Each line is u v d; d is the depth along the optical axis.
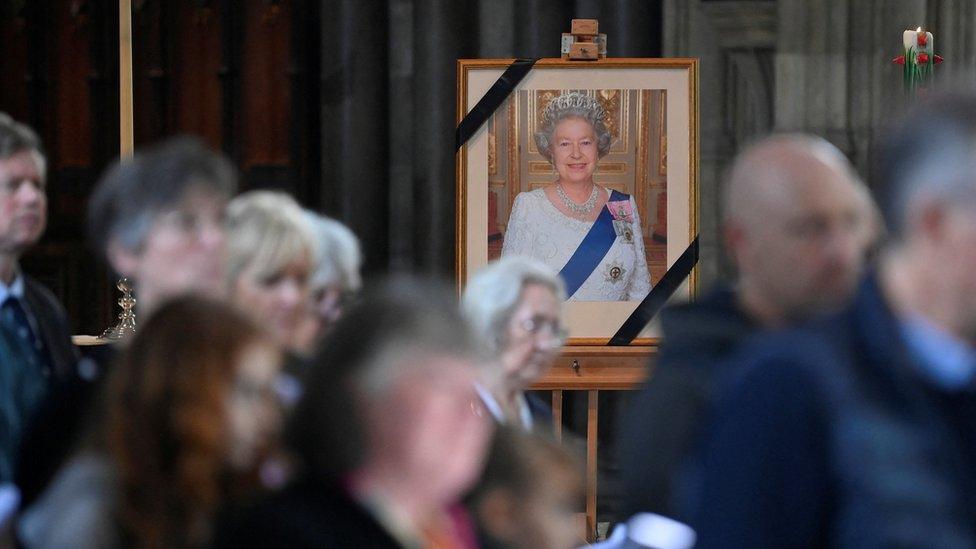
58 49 30.02
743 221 8.48
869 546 5.70
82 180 30.12
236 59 29.56
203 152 9.09
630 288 23.39
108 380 6.58
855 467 5.78
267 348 6.54
